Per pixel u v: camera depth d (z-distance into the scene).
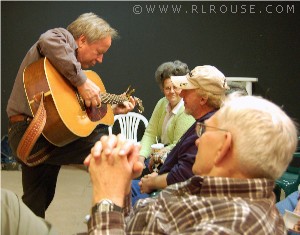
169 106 2.71
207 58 4.70
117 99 2.90
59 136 2.31
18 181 4.24
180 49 4.70
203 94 1.91
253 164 1.01
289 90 4.68
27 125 2.33
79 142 2.48
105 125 2.75
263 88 4.70
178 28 4.66
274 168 1.02
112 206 1.03
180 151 1.91
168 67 2.58
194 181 1.09
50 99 2.25
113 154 1.08
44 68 2.28
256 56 4.66
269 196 1.05
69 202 3.68
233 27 4.63
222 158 1.06
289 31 4.59
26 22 4.75
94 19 2.54
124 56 4.75
